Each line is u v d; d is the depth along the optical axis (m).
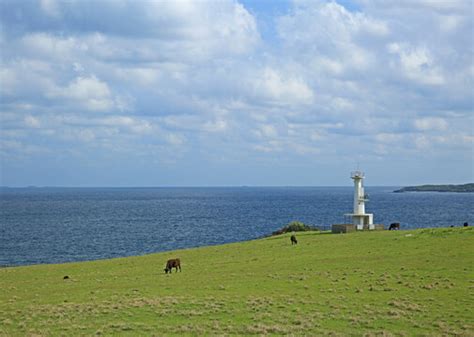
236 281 47.19
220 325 33.22
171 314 35.97
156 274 54.56
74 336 31.73
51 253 109.75
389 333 30.66
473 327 31.39
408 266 50.06
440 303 36.84
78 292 45.69
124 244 124.19
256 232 150.88
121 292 44.31
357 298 39.06
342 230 88.44
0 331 33.41
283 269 52.47
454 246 59.41
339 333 31.05
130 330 32.66
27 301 42.75
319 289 42.34
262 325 32.72
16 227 171.50
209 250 75.44
